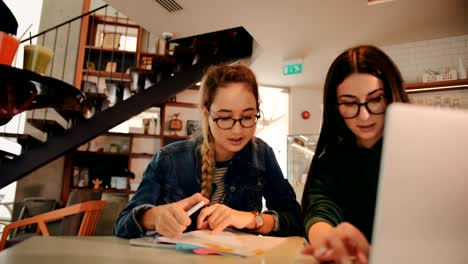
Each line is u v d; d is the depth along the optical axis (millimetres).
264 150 1350
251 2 2896
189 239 840
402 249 403
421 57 3570
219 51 3934
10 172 3572
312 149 3887
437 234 396
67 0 4867
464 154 382
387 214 403
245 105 1089
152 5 3027
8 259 597
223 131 1111
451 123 380
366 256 559
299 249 805
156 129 4766
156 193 1165
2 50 1373
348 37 3480
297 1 2850
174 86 3889
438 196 390
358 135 900
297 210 1236
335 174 1014
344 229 620
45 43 4699
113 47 4688
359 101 833
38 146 3664
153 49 5051
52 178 4477
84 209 2168
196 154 1267
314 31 3357
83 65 4793
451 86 3236
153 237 910
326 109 973
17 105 1576
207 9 3043
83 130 3754
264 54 3863
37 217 2270
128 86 3885
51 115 4441
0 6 1438
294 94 4941
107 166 4695
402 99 834
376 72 821
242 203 1259
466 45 3432
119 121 3812
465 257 392
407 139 387
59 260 598
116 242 862
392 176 395
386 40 3561
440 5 2908
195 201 984
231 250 739
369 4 2883
